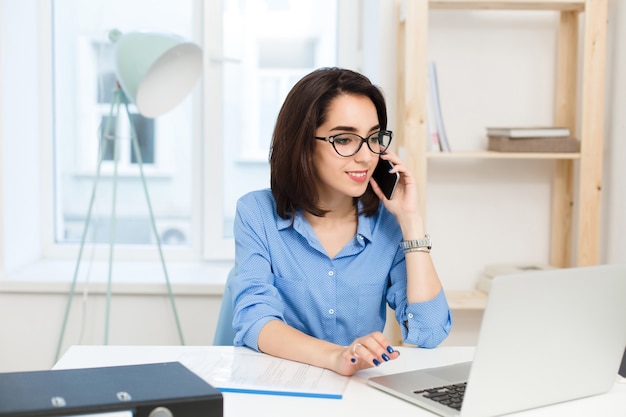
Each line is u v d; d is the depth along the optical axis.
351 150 1.78
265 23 3.32
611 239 2.95
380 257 1.95
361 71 3.34
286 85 3.36
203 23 3.29
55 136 3.40
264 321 1.71
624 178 2.85
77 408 1.10
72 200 3.43
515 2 2.76
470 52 3.06
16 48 3.15
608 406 1.43
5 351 3.09
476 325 3.11
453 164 3.11
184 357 1.64
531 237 3.15
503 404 1.35
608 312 1.42
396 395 1.43
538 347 1.35
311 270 1.92
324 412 1.35
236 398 1.41
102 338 3.11
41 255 3.43
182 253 3.43
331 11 3.34
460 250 3.14
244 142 3.37
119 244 3.43
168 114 3.38
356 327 1.94
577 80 3.04
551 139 2.81
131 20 3.35
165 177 3.41
